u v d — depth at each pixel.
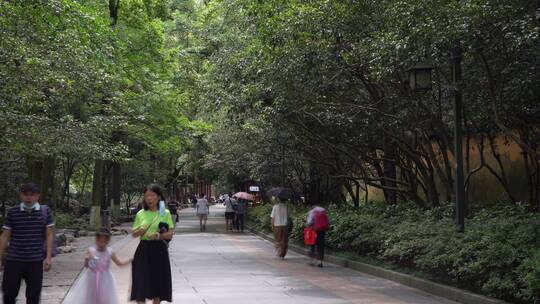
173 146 33.59
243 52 19.81
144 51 27.95
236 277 14.01
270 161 30.06
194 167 52.75
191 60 33.91
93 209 30.75
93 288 7.64
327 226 16.75
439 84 14.94
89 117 19.67
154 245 8.50
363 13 14.09
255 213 35.84
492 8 10.70
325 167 26.12
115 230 30.30
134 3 28.08
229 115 20.92
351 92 17.75
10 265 7.67
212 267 16.16
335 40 14.51
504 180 17.22
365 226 16.75
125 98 25.31
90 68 15.80
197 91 30.28
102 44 17.28
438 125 15.94
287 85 16.08
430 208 17.16
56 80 14.16
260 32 16.12
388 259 14.84
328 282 13.27
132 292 8.41
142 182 46.41
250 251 21.45
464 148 21.20
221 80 20.41
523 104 14.72
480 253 10.09
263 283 13.00
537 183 16.94
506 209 14.44
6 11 13.59
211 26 32.06
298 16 14.52
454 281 11.27
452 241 11.52
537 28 10.02
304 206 29.12
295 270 15.68
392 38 12.23
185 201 100.06
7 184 24.38
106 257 7.80
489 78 12.52
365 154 20.98
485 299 9.73
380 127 17.78
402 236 13.69
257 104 18.44
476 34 11.00
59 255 18.50
